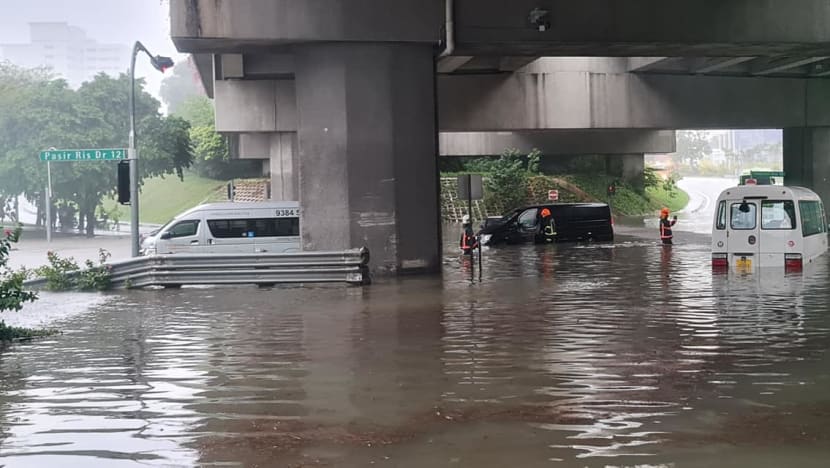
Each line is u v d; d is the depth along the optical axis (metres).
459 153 62.38
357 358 10.68
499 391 8.72
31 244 45.31
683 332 12.33
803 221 23.47
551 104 34.84
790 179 40.00
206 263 20.06
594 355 10.63
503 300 16.52
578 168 68.69
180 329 13.46
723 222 23.22
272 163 47.56
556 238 36.56
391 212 20.80
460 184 23.16
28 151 52.84
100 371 10.13
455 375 9.55
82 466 6.48
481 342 11.73
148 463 6.52
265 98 35.47
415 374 9.64
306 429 7.41
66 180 53.06
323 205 20.70
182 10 19.39
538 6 20.98
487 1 20.78
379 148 20.70
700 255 27.83
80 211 54.88
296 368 10.11
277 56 29.36
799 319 13.49
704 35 21.86
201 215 26.28
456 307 15.56
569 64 34.88
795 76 37.03
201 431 7.40
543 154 63.06
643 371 9.61
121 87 56.97
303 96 20.77
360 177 20.66
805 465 6.22
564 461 6.38
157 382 9.45
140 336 12.84
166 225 26.42
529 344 11.52
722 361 10.14
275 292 18.56
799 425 7.29
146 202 78.94
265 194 60.97
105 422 7.75
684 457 6.43
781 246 22.69
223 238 26.28
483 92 34.31
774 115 37.09
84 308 16.45
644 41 21.59
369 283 19.69
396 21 20.52
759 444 6.75
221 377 9.66
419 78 21.02
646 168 77.94
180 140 58.25
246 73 29.62
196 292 18.97
